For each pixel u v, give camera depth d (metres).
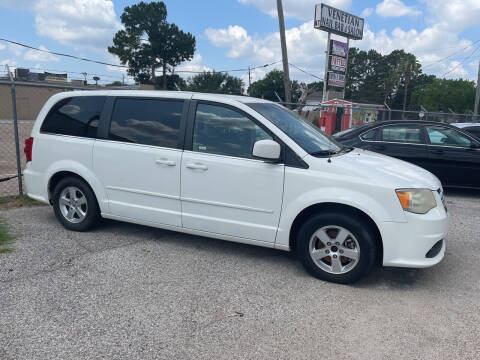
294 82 72.75
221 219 4.44
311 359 2.88
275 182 4.14
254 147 4.03
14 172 10.11
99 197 5.12
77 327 3.20
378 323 3.35
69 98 5.36
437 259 3.93
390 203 3.78
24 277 4.04
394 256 3.83
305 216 4.23
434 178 4.39
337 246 3.98
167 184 4.66
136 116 4.90
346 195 3.87
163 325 3.26
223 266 4.43
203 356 2.88
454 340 3.13
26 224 5.68
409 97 92.25
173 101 4.74
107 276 4.11
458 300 3.77
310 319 3.39
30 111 30.92
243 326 3.27
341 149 4.73
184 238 5.28
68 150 5.23
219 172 4.36
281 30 15.25
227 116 4.45
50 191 5.52
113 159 4.93
